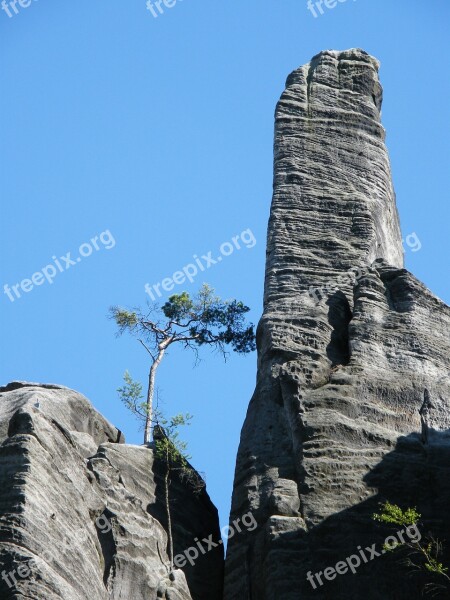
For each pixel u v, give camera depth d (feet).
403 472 182.29
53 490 172.45
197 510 192.54
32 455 172.55
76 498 175.94
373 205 225.15
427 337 197.98
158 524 184.55
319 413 187.32
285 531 175.83
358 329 197.88
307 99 240.32
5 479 169.48
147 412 201.57
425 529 176.96
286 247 215.51
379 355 195.72
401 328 198.49
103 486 181.98
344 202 223.30
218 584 185.78
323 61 247.91
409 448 184.85
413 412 189.57
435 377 193.88
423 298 202.59
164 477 191.11
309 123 236.43
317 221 220.23
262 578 174.50
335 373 192.75
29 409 178.81
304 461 182.80
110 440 195.00
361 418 187.73
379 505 178.91
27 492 167.84
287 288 209.46
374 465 182.60
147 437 200.13
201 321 227.61
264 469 185.47
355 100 241.76
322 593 171.22
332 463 182.29
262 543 177.06
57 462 176.55
